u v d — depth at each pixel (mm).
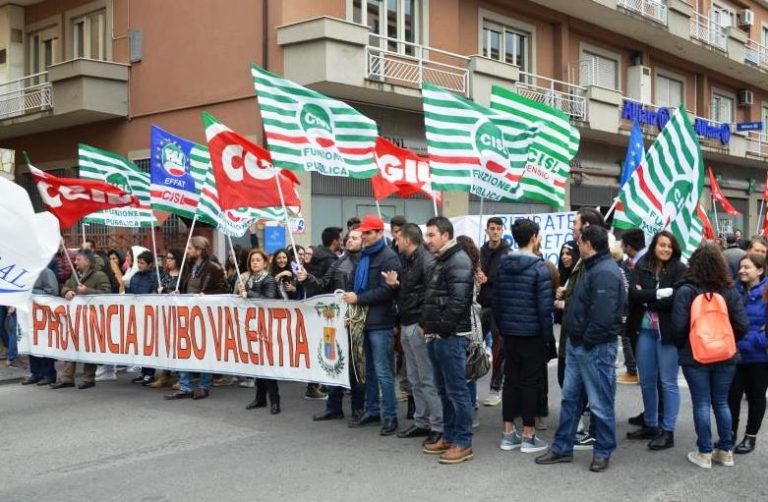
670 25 22516
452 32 17109
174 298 8219
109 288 9312
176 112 16266
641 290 6066
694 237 7930
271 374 7461
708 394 5664
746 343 5914
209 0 15547
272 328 7418
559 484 5277
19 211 6906
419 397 6547
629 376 9008
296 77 13930
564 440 5781
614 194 22938
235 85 15133
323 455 6062
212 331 7938
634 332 6371
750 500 4941
